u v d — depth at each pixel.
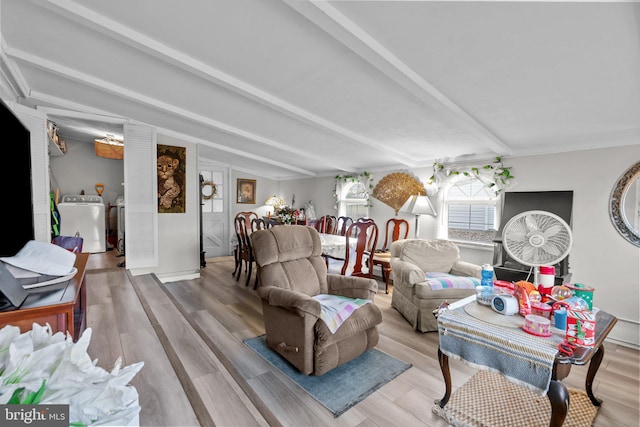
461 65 1.96
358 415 1.86
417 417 1.86
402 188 4.94
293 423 1.77
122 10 1.78
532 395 2.07
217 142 5.13
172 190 4.64
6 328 0.62
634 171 2.87
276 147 4.65
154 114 3.84
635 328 2.91
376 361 2.50
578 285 2.05
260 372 2.29
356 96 2.66
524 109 2.54
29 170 2.00
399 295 3.60
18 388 0.52
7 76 2.72
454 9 1.49
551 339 1.57
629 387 2.24
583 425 1.82
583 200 3.18
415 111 2.84
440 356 1.93
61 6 1.72
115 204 5.93
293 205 7.50
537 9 1.43
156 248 4.41
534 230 2.29
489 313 1.92
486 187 4.04
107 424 0.53
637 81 1.96
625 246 2.96
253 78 2.49
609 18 1.44
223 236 7.31
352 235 5.28
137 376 1.66
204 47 2.10
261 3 1.64
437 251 3.67
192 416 1.36
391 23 1.62
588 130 2.88
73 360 0.59
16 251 1.73
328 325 2.16
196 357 2.05
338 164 5.52
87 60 2.49
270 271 2.56
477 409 1.92
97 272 4.00
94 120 3.95
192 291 4.24
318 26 1.80
